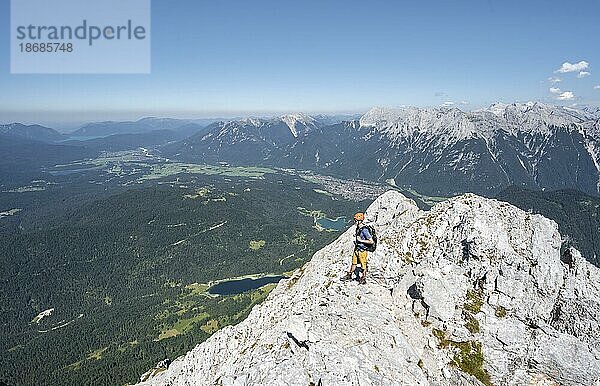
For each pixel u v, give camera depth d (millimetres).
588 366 49219
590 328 53438
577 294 57375
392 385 42219
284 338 50188
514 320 54062
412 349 48781
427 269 59094
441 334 52656
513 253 61469
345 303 53188
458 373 48625
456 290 57344
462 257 64000
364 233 58250
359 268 65062
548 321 55750
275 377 42375
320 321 48875
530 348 51281
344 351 43781
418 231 71625
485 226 64625
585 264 61406
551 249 61719
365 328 48312
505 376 49000
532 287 58469
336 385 39375
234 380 47719
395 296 56750
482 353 50688
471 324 53594
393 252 68812
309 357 43719
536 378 48938
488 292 58188
